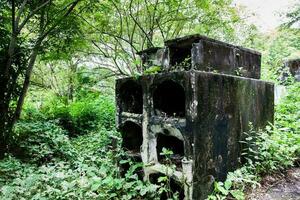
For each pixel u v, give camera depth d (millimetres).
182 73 3623
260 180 4387
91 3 7652
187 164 3531
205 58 3873
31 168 5078
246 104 4492
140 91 5016
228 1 9484
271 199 3887
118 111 4773
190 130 3531
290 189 4184
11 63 6480
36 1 6988
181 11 9523
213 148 3820
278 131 5004
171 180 4207
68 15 7484
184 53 4473
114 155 4875
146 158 4164
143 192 3641
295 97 7551
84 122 9484
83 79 11930
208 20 9625
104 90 13961
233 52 4414
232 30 10148
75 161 5488
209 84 3727
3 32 6578
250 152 4551
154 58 4715
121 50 10609
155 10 9312
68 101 12977
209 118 3740
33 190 3961
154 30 10383
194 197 3547
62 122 9133
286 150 4703
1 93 6230
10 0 6168
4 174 4934
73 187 3994
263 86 4965
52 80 14742
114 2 9250
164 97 4402
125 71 10969
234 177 3896
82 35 8773
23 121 7707
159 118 3967
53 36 7234
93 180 4012
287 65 9930
